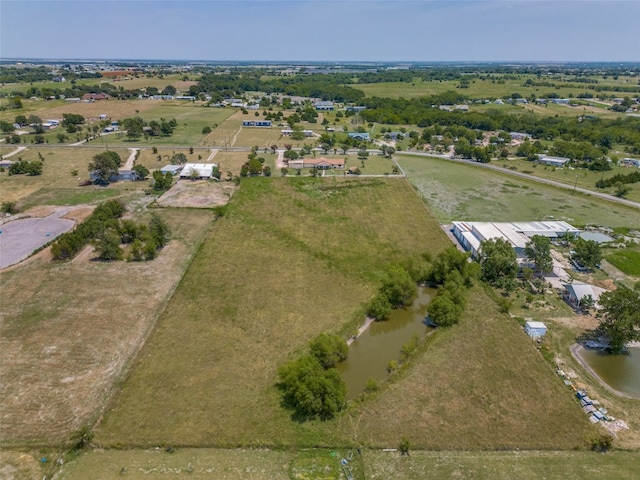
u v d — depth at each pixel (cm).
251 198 9506
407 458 3519
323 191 10131
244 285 6081
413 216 8788
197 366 4494
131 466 3391
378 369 4628
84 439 3562
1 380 4241
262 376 4375
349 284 6206
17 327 5069
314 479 3312
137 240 6938
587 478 3334
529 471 3397
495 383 4325
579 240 6981
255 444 3612
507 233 7350
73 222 8219
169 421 3809
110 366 4469
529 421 3878
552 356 4731
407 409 3997
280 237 7656
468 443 3656
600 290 6056
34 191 9919
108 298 5688
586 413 3978
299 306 5628
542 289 6069
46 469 3353
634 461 3497
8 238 7494
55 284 6006
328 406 3862
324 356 4512
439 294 5759
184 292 5869
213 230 7862
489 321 5319
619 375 4488
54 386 4175
